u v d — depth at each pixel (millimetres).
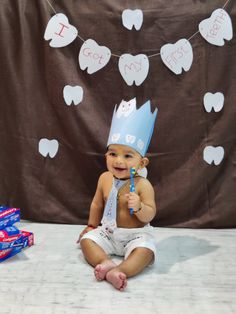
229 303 1058
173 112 1592
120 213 1332
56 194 1683
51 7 1570
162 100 1591
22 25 1589
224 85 1566
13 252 1349
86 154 1631
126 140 1282
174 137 1604
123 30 1565
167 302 1062
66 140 1646
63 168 1666
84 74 1604
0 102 1659
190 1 1539
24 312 1010
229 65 1555
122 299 1075
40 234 1556
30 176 1675
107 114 1618
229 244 1467
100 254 1266
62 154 1658
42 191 1680
